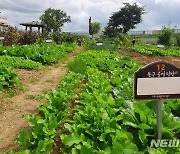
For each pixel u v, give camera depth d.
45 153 1.10
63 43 6.56
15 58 3.23
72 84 1.98
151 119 1.21
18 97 2.02
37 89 2.26
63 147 1.20
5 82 2.12
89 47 6.14
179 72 1.06
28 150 1.11
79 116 1.28
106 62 3.29
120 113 1.42
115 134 1.14
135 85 1.04
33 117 1.27
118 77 2.24
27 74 2.72
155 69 1.04
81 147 1.03
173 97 1.07
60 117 1.36
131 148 1.05
